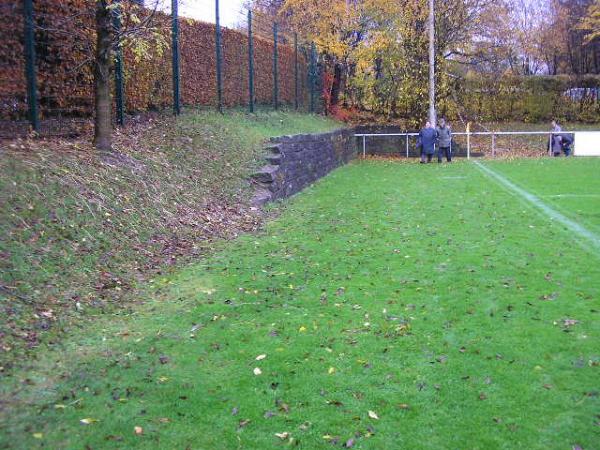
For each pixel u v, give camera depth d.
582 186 15.66
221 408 4.29
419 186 16.47
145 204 9.24
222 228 10.01
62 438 3.88
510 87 34.38
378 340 5.48
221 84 17.06
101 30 9.83
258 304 6.49
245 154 13.95
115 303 6.35
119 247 7.74
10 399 4.32
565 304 6.34
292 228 10.57
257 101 20.59
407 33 29.12
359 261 8.26
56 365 4.89
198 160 12.36
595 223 10.70
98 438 3.89
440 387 4.57
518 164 22.39
